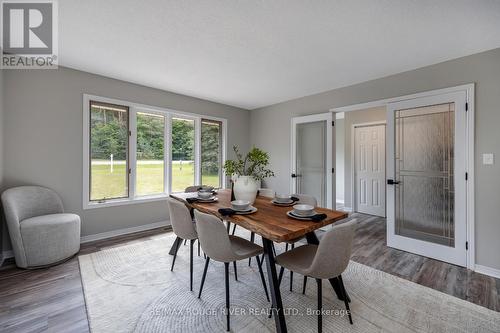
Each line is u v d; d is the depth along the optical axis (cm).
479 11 182
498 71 236
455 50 245
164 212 394
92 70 311
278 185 470
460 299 193
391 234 309
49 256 242
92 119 327
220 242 165
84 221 317
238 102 469
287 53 257
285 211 201
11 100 265
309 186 416
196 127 443
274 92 400
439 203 272
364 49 246
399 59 268
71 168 306
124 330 156
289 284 218
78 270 238
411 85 296
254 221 170
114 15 191
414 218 291
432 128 278
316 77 328
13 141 267
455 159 259
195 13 188
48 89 289
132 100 357
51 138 291
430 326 162
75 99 308
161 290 204
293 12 186
